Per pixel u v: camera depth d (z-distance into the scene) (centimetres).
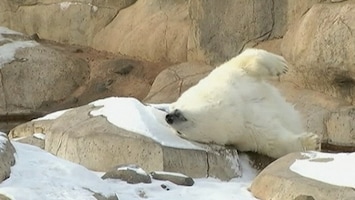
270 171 1259
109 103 1625
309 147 1490
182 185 1290
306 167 1242
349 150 1948
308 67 2083
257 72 1559
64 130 1573
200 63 2528
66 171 1128
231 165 1454
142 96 2662
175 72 2495
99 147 1472
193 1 2538
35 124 1712
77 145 1502
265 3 2325
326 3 2092
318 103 2048
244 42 2389
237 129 1515
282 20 2292
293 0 2233
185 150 1431
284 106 1600
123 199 1150
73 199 1018
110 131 1487
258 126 1519
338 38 1972
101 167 1465
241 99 1529
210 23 2480
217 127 1501
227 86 1539
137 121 1499
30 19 3334
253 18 2356
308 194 1138
